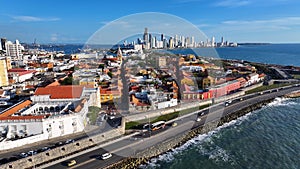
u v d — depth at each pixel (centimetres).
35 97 5047
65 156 3828
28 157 3609
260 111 6981
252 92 8800
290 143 4881
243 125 5825
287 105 7662
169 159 4056
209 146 4612
